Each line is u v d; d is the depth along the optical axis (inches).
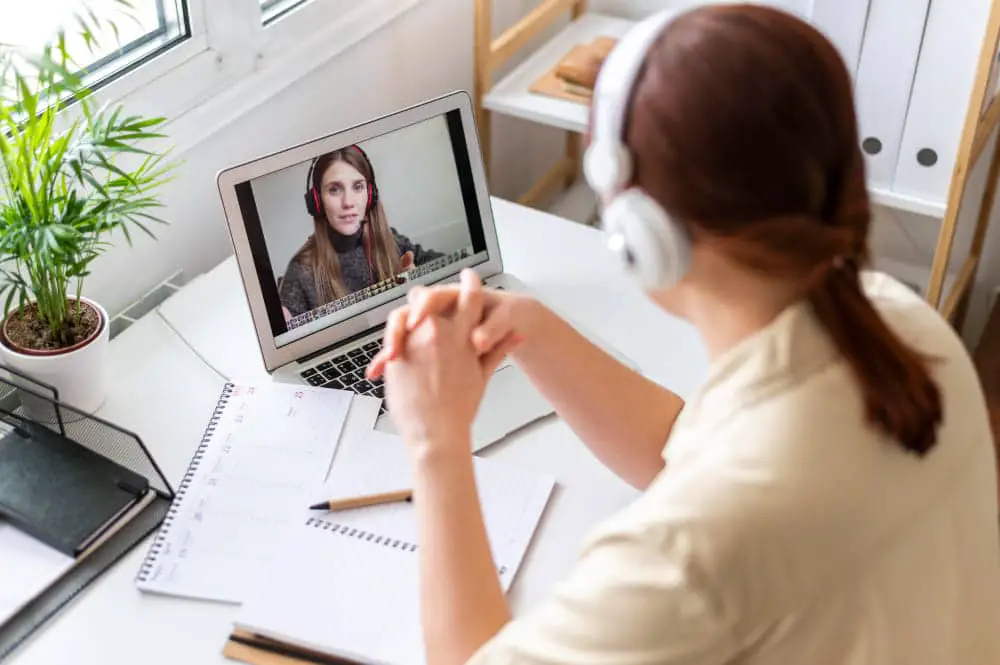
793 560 23.9
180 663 36.4
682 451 26.0
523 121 88.3
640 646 24.4
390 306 50.9
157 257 56.9
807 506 23.8
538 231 58.4
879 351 24.5
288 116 62.7
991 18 57.1
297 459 43.7
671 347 50.3
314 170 47.8
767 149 22.7
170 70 54.6
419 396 32.4
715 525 23.7
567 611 25.5
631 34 25.2
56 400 43.1
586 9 82.0
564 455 44.6
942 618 26.8
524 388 47.3
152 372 48.5
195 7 54.7
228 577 39.1
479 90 71.0
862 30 62.0
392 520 41.1
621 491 43.1
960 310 85.6
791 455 24.1
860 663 25.0
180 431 45.6
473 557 30.8
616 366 39.0
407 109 49.8
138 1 53.8
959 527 27.1
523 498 42.3
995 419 80.1
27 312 46.4
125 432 42.0
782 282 25.0
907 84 62.6
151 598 38.6
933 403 24.8
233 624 37.4
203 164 57.7
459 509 31.2
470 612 30.3
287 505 41.8
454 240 52.3
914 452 25.0
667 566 24.0
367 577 38.6
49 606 38.1
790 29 23.6
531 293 53.6
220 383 48.1
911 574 25.6
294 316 48.3
